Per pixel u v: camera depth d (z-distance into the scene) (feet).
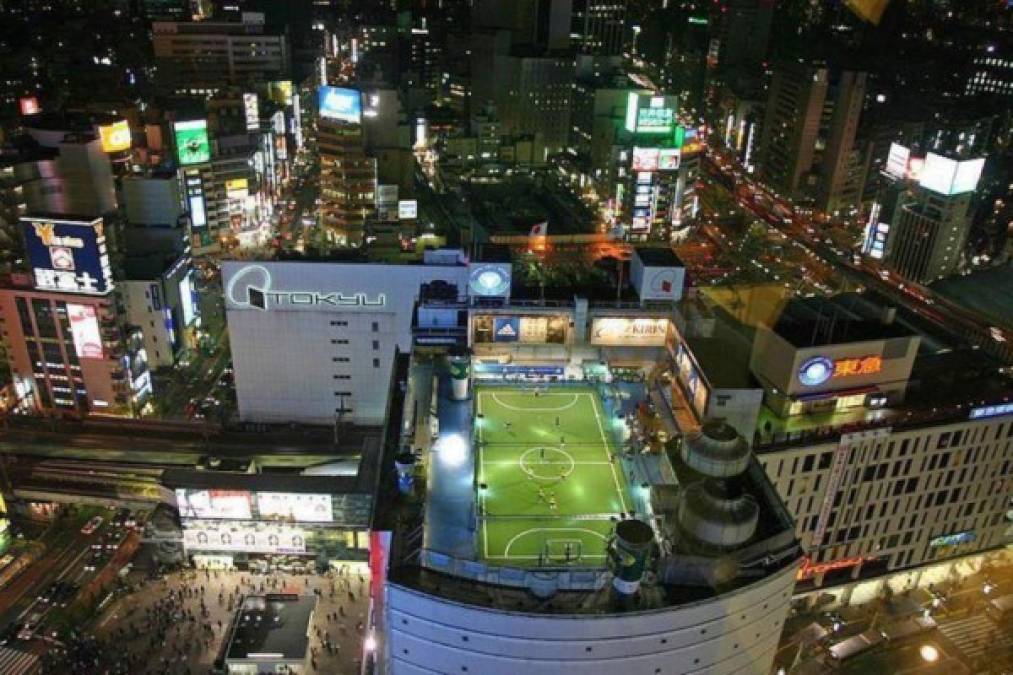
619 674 174.70
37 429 525.75
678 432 233.14
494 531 189.26
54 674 367.66
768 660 196.44
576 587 171.63
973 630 402.11
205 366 621.31
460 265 499.51
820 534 381.40
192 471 430.61
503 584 172.55
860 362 360.89
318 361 519.19
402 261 518.78
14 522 465.06
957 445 379.14
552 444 223.10
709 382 269.64
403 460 195.11
